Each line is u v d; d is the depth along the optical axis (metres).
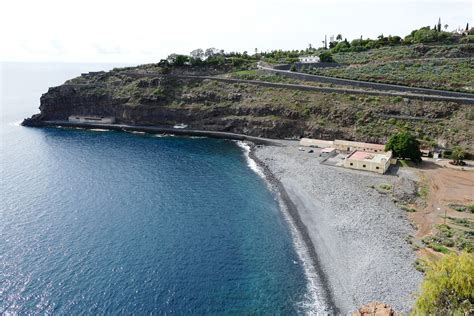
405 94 150.75
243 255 76.50
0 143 158.00
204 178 118.38
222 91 183.50
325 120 154.50
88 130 184.00
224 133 168.62
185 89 190.75
